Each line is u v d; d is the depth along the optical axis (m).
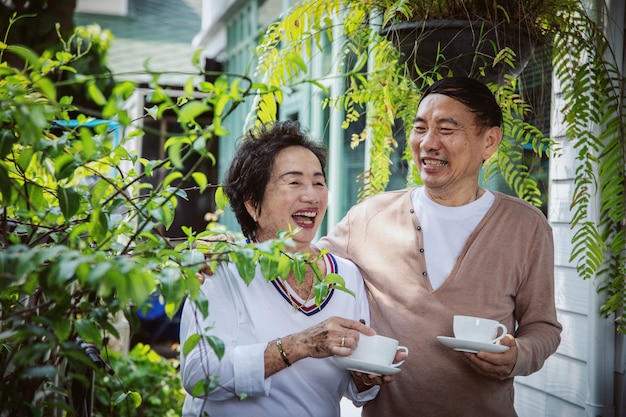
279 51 2.41
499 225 2.05
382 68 2.21
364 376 1.90
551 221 2.90
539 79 2.42
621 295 2.37
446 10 2.08
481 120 2.01
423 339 2.00
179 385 4.08
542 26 2.18
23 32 3.77
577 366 2.73
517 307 2.09
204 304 1.33
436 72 2.15
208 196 7.76
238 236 1.85
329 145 4.80
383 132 2.50
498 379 1.94
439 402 2.00
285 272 1.49
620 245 2.32
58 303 1.33
